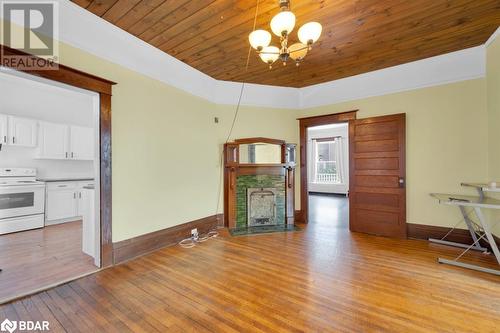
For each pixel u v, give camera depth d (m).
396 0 2.17
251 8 2.29
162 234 3.29
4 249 3.18
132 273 2.50
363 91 4.03
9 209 3.94
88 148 5.25
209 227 4.08
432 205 3.52
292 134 4.71
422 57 3.38
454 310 1.84
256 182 4.38
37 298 2.03
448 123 3.39
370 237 3.75
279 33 1.83
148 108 3.10
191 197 3.77
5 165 4.33
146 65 3.06
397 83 3.72
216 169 4.26
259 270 2.57
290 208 4.48
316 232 4.02
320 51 3.15
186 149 3.69
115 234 2.73
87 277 2.41
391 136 3.77
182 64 3.52
